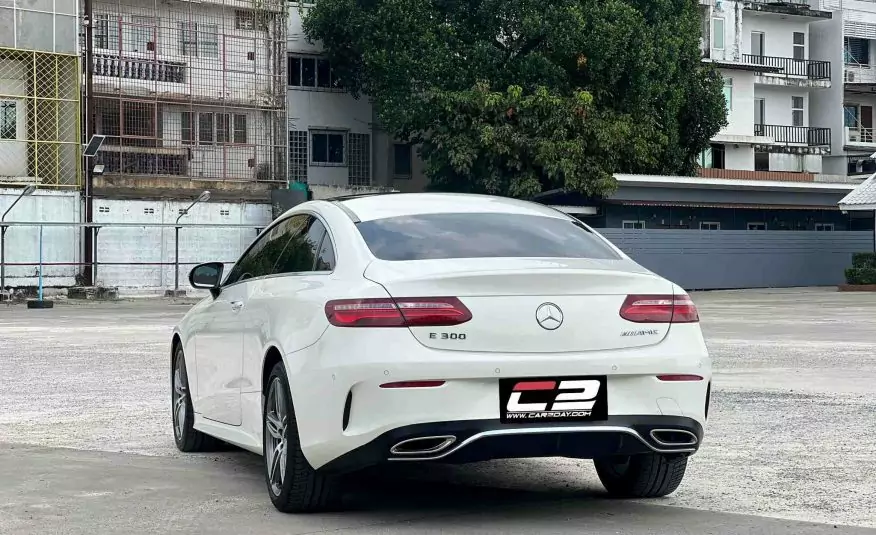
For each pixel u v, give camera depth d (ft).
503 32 127.85
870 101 184.44
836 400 32.76
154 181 119.44
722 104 143.02
